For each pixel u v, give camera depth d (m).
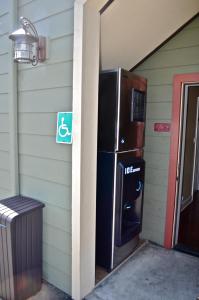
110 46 2.25
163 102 2.78
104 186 2.29
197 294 2.12
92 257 2.10
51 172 2.10
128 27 2.12
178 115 2.68
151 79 2.82
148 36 2.39
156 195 2.92
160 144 2.84
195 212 4.15
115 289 2.16
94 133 1.96
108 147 2.22
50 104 2.04
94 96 1.91
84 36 1.75
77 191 1.88
